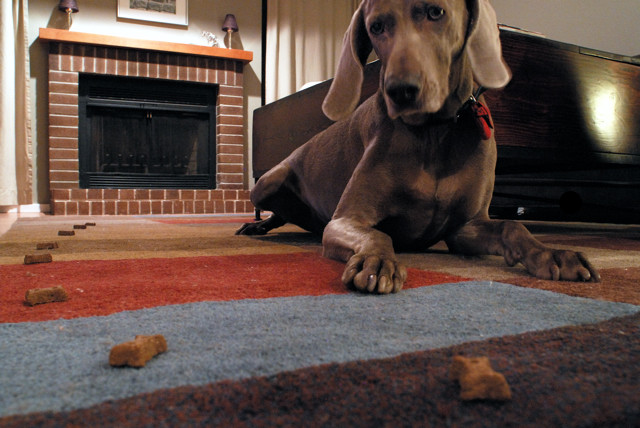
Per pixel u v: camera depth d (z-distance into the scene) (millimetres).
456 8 998
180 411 387
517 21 4711
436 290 858
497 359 501
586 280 940
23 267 1126
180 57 4922
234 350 532
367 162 1205
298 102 2477
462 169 1184
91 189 4555
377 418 378
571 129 1833
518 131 1723
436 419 376
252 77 5395
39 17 4641
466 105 1150
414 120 1107
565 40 4223
